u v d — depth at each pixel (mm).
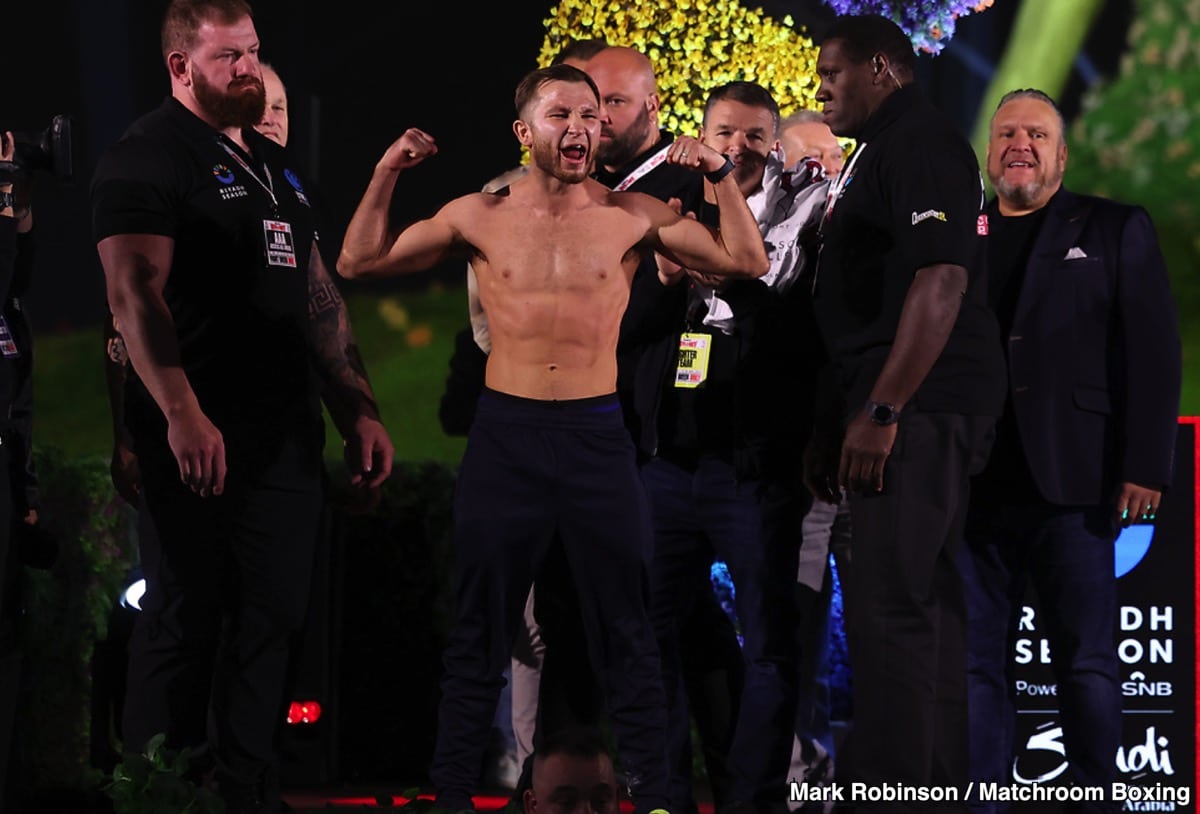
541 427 16078
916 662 16828
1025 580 20453
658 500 19469
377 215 16328
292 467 17516
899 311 17031
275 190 17891
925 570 16875
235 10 17531
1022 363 19828
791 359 18953
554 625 18016
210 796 16234
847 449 16656
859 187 17281
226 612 17609
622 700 16375
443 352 59969
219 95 17422
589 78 16391
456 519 16359
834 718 24281
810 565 20922
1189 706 20844
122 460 19375
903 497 16844
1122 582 20906
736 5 26000
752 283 18906
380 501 24062
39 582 21766
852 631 17125
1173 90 62656
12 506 18125
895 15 25688
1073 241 20062
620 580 16219
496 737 23719
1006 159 20344
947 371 17094
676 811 19156
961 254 16547
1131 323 19859
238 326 17328
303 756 21047
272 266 17516
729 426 19203
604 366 16312
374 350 60594
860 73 17656
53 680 22094
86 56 70188
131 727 17172
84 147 70000
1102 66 65438
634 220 16500
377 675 24125
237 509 17281
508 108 68625
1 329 17656
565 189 16359
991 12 66000
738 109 19641
